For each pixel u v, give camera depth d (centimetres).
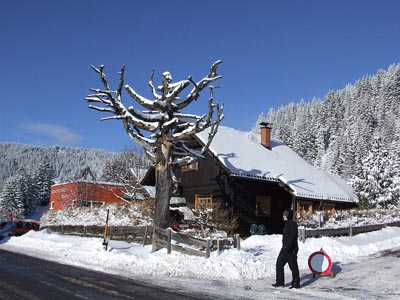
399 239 2148
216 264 1348
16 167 15638
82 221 3159
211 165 2802
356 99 10944
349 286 1128
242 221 2647
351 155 7394
